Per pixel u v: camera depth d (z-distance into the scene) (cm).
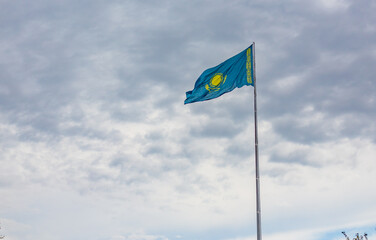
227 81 3334
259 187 2877
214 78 3356
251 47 3350
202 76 3375
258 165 2952
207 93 3344
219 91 3331
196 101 3344
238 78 3319
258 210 2800
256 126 3084
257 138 3048
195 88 3369
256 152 3003
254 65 3275
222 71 3359
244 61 3344
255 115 3128
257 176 2909
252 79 3294
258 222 2773
